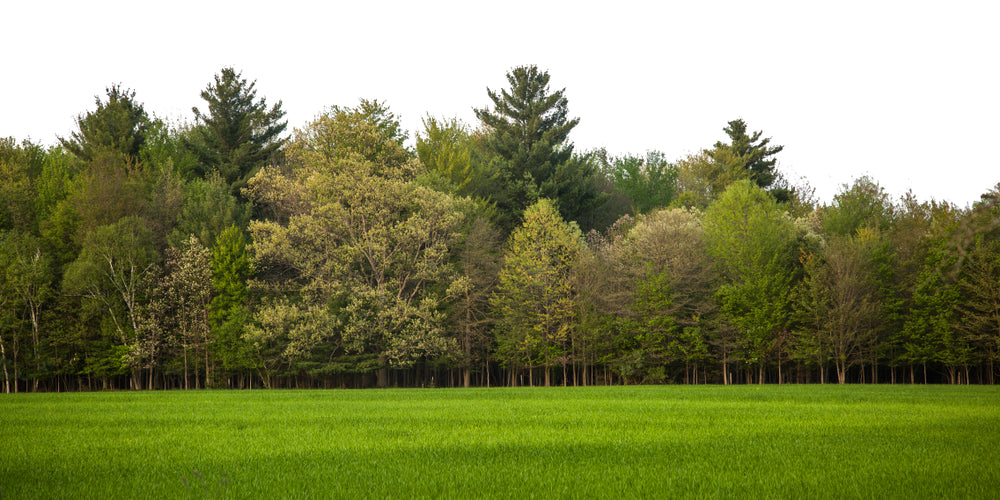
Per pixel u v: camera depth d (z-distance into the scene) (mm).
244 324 55594
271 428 19875
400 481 11758
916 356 56250
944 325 54562
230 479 11859
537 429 19406
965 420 21406
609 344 59438
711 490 11039
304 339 53812
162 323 57000
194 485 11523
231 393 42656
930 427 19469
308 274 57375
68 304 56094
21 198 60812
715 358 60062
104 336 55844
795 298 58250
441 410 26344
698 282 59562
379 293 56531
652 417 22922
